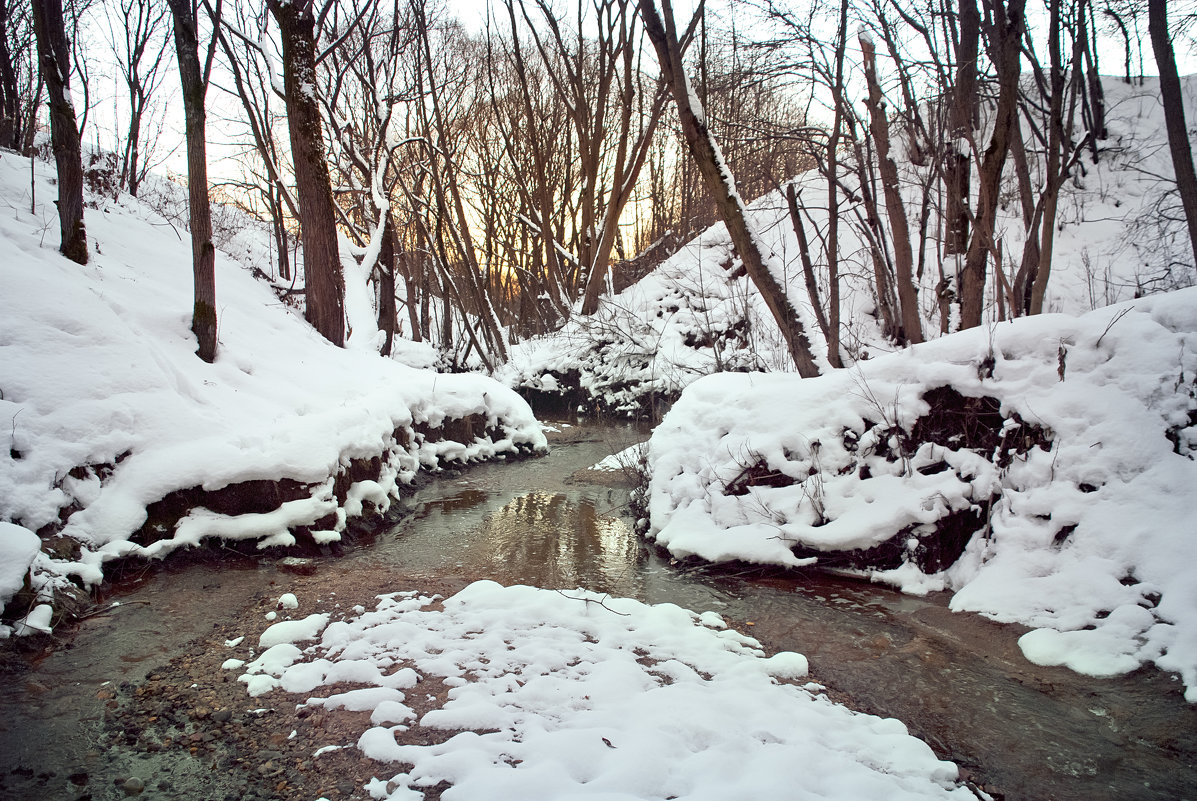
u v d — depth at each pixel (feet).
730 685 14.38
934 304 44.09
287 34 40.91
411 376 41.09
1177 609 15.61
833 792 10.62
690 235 78.74
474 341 63.57
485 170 87.25
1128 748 12.79
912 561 20.72
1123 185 58.49
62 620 16.99
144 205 50.11
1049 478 19.48
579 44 71.46
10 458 19.01
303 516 23.20
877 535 21.06
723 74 44.19
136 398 22.95
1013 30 25.11
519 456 42.09
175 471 21.88
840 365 27.66
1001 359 21.67
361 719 12.86
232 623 17.57
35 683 14.43
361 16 51.49
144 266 36.22
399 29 64.03
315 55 47.24
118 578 19.65
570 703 13.17
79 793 11.16
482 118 90.68
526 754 11.41
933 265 50.85
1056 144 25.64
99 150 49.60
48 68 28.60
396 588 20.18
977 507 20.51
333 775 11.35
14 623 15.84
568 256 74.38
